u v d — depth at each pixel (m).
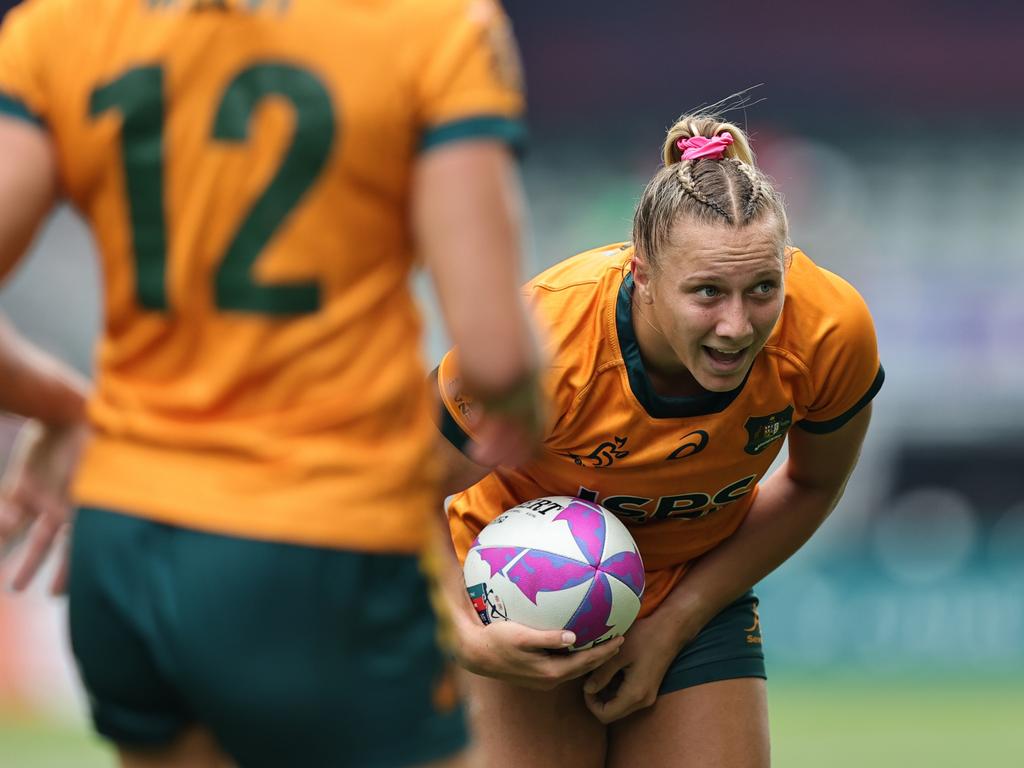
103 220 7.75
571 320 12.09
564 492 13.02
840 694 40.47
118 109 7.60
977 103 69.44
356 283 7.59
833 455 13.06
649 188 11.61
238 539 7.47
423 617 7.89
